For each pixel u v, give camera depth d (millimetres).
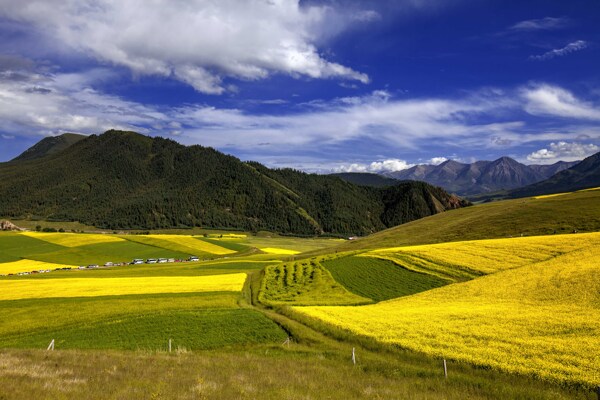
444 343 26750
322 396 18062
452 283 50125
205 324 37500
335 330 32844
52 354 25578
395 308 40219
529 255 56094
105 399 16094
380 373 23172
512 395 18828
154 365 23188
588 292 35844
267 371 22625
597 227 71125
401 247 84312
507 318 30906
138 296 55312
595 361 21484
